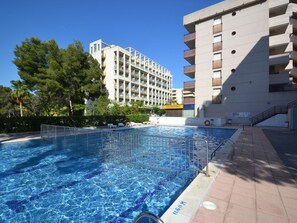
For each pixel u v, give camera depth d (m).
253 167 5.18
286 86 21.27
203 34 25.30
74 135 10.13
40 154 8.89
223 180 4.23
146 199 4.55
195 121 22.62
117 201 4.49
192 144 7.12
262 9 21.22
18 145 10.70
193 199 3.23
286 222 2.66
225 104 23.36
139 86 58.06
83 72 25.78
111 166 7.00
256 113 21.31
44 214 3.98
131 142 7.71
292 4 21.08
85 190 5.07
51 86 21.34
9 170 6.74
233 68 22.88
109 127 19.56
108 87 45.88
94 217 3.87
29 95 25.48
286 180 4.23
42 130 12.70
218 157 6.10
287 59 20.64
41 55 24.19
